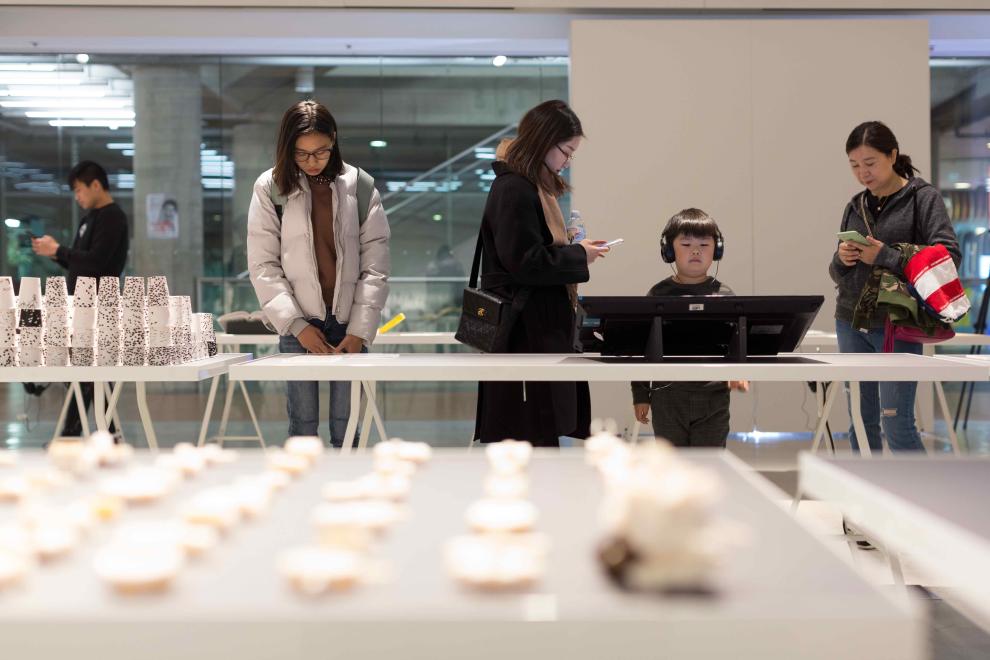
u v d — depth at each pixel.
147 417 2.50
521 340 2.51
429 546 0.61
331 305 2.75
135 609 0.49
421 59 6.21
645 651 0.48
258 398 6.16
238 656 0.48
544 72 6.22
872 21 5.66
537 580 0.54
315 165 2.63
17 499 0.77
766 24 5.65
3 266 6.27
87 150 6.24
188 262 6.27
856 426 2.29
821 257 5.69
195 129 6.22
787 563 0.57
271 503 0.75
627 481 0.56
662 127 5.67
